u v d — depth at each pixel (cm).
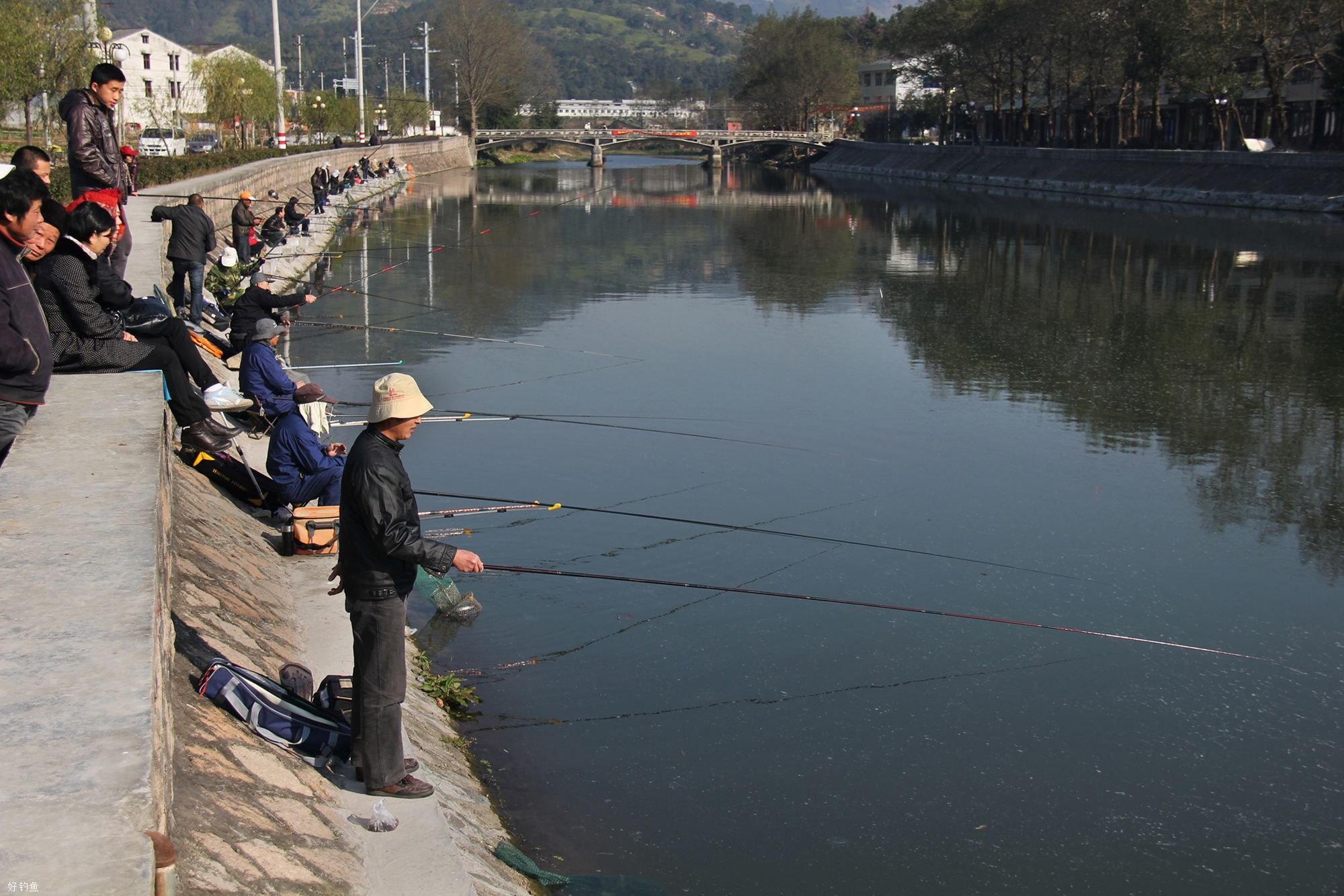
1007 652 787
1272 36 4975
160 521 433
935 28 8112
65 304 695
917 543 984
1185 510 1084
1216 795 622
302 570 787
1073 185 6312
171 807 363
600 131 10500
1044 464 1224
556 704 696
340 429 1249
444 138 9769
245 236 2227
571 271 2830
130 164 1952
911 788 620
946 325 2091
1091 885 541
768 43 11781
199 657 519
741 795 608
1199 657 787
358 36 6862
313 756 483
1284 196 4753
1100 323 2122
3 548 396
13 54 3238
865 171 9212
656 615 823
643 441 1272
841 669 754
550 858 541
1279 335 1997
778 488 1120
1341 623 844
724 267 2970
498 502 1053
